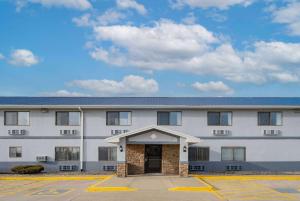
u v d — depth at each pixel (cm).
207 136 3309
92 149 3319
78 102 3425
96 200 1903
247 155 3316
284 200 1898
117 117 3328
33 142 3328
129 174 3059
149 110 3312
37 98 3597
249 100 3541
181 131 3300
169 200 1889
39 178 2933
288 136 3338
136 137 2936
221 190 2236
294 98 3634
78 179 2905
